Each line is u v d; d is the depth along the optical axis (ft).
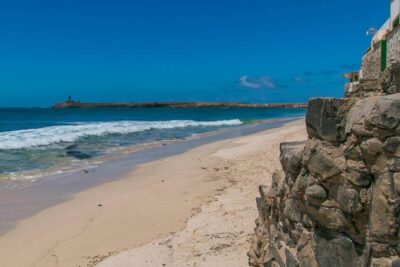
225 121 182.70
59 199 39.68
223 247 23.93
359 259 11.89
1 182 47.26
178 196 37.83
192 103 608.60
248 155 57.62
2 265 25.16
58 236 29.43
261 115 283.18
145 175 50.11
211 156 61.62
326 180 12.51
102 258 24.97
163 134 111.34
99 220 32.48
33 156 66.85
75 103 577.43
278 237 16.85
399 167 10.44
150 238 27.58
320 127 12.72
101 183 46.34
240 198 34.19
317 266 13.41
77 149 76.13
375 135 10.89
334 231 12.66
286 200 15.62
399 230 10.57
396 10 43.14
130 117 263.49
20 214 35.01
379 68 44.60
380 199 10.88
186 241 25.68
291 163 14.58
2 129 139.23
